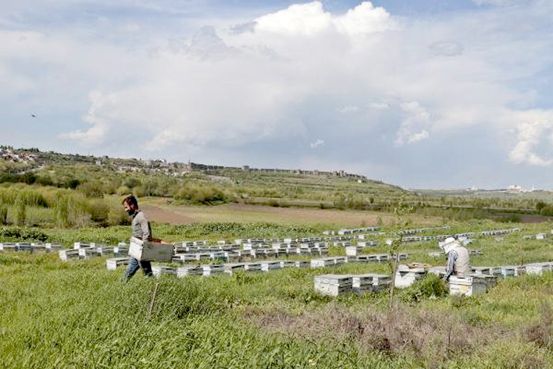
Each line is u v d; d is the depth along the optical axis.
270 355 7.02
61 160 163.00
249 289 16.67
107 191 80.94
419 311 12.62
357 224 64.44
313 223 63.28
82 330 7.84
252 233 50.34
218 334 8.23
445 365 9.00
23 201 51.25
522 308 14.71
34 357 6.50
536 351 9.56
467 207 100.00
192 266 22.14
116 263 21.50
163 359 6.62
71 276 16.06
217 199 89.69
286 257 31.75
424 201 117.62
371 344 10.02
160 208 74.75
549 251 33.09
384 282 17.86
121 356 6.65
